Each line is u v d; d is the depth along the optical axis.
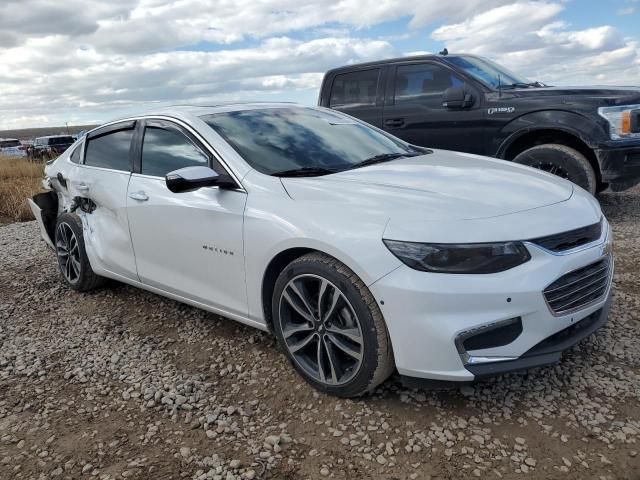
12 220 10.41
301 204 2.92
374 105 7.20
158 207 3.66
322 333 2.89
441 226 2.53
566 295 2.60
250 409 2.88
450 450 2.44
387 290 2.53
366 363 2.68
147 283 4.02
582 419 2.59
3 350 3.83
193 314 4.20
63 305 4.67
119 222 4.08
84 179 4.46
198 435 2.69
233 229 3.17
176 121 3.74
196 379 3.21
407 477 2.30
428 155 3.94
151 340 3.81
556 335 2.64
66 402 3.07
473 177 3.14
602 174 5.80
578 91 5.93
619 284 4.23
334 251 2.69
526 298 2.45
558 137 6.14
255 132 3.62
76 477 2.43
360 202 2.80
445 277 2.45
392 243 2.55
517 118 6.11
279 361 3.35
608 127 5.66
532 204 2.77
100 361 3.54
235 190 3.23
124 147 4.20
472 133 6.45
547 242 2.56
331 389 2.88
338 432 2.62
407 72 6.93
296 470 2.39
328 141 3.78
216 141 3.45
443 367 2.50
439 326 2.46
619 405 2.68
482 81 6.44
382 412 2.75
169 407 2.95
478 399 2.80
